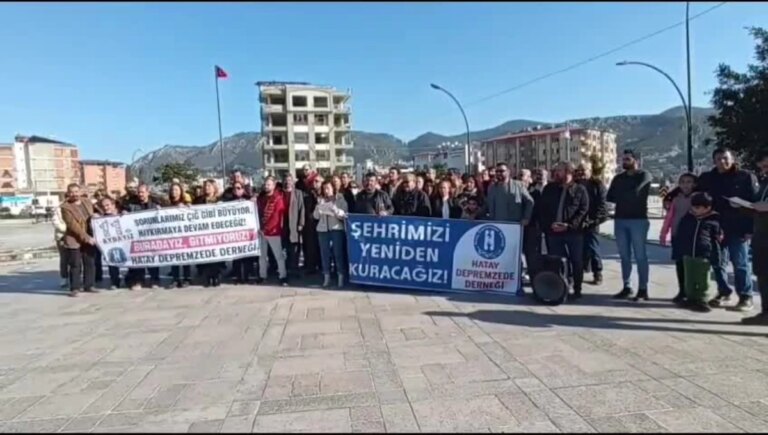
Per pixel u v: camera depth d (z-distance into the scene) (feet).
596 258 24.18
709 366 12.94
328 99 258.57
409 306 20.80
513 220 22.93
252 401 11.82
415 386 12.34
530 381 12.37
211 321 19.47
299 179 31.27
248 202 27.30
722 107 49.80
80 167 358.84
